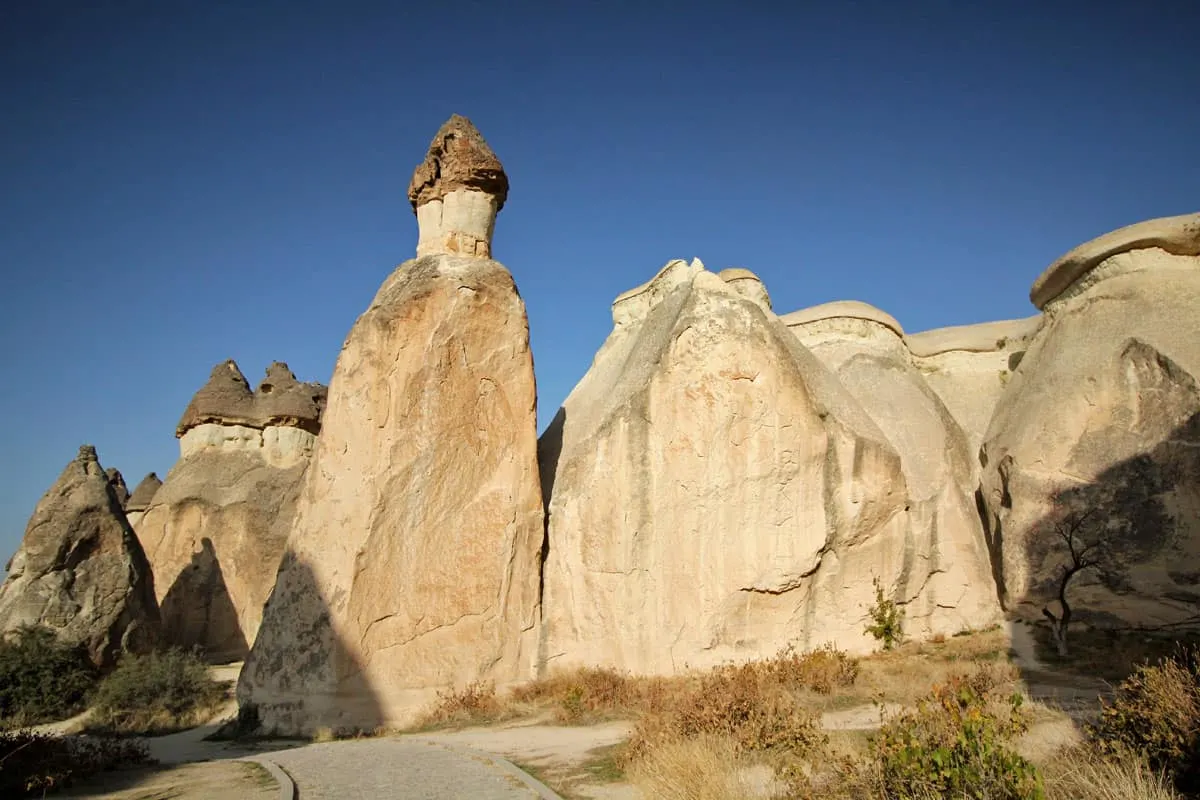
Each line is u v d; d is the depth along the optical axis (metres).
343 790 9.10
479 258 20.69
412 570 17.58
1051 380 22.19
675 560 18.88
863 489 19.69
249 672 17.44
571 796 8.32
